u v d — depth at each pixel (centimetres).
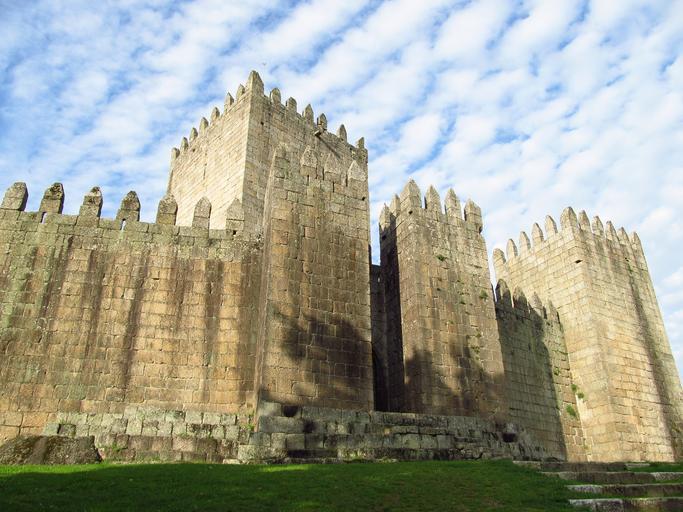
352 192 2497
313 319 2192
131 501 1184
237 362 2302
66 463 1670
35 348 2178
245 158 4022
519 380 3189
